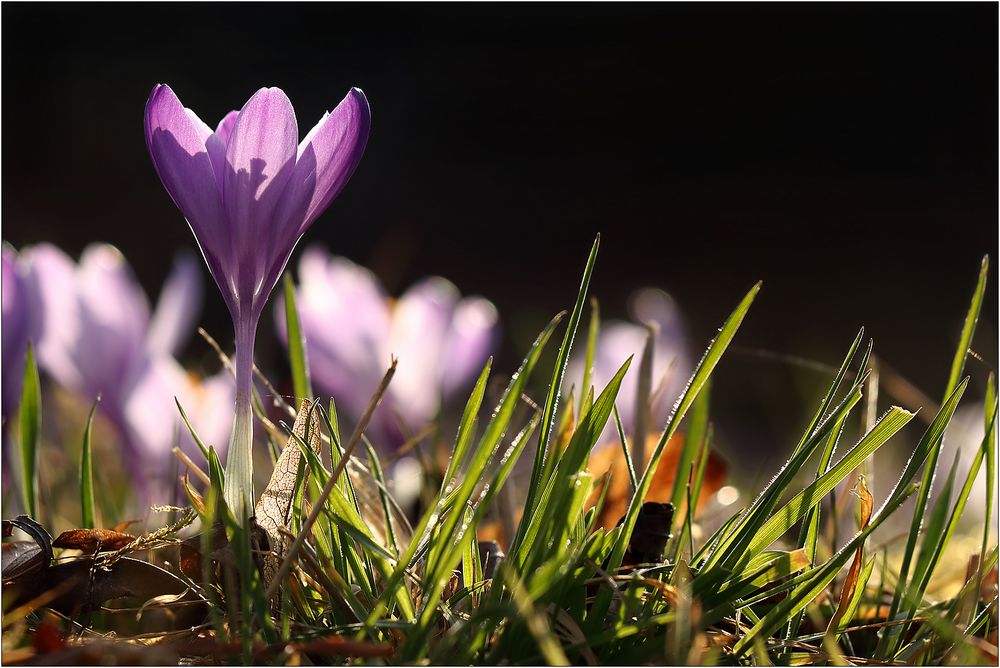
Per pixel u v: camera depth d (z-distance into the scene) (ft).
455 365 2.67
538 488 2.11
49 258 2.61
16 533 2.32
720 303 11.89
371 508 2.32
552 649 1.98
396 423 2.63
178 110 2.09
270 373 3.27
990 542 2.62
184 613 2.16
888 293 11.97
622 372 2.07
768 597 2.17
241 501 2.10
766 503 2.11
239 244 2.10
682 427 2.66
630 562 2.18
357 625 2.06
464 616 2.10
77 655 2.02
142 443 2.60
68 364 2.60
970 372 5.17
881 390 4.31
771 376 6.29
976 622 2.12
